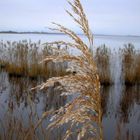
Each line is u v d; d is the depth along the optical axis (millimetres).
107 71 11258
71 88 1403
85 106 1408
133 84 11461
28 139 3213
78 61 1425
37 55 12562
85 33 1469
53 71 11945
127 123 6637
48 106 7676
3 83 11250
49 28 1431
